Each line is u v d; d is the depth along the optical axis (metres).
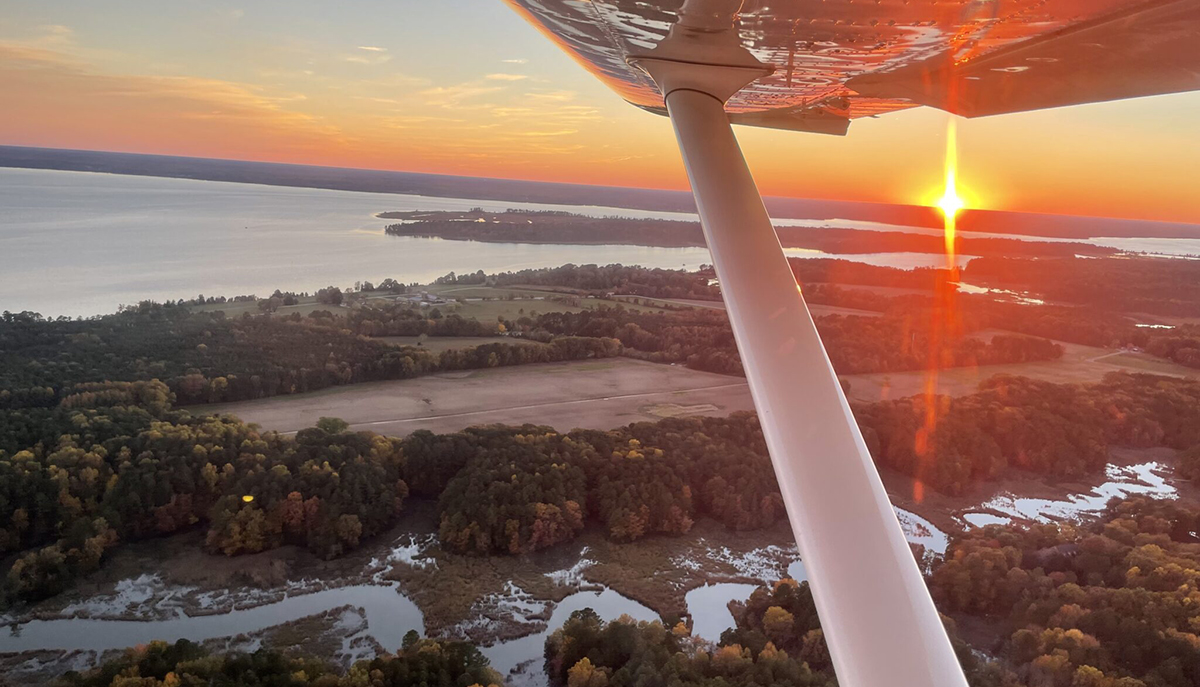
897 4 0.87
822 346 0.87
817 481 0.76
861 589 0.69
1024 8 0.82
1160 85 0.95
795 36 1.05
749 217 1.02
